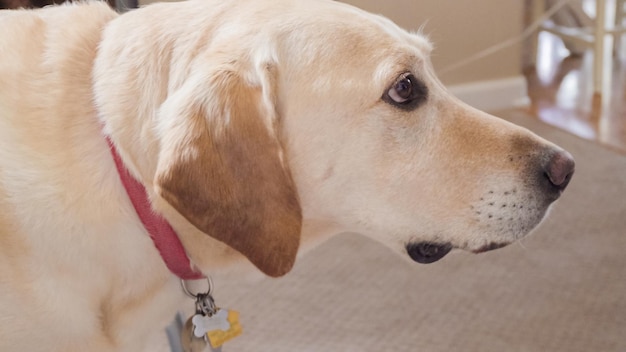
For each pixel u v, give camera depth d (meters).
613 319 2.10
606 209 2.68
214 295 2.25
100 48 1.24
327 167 1.23
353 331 2.08
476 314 2.14
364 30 1.21
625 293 2.22
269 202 1.13
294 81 1.19
